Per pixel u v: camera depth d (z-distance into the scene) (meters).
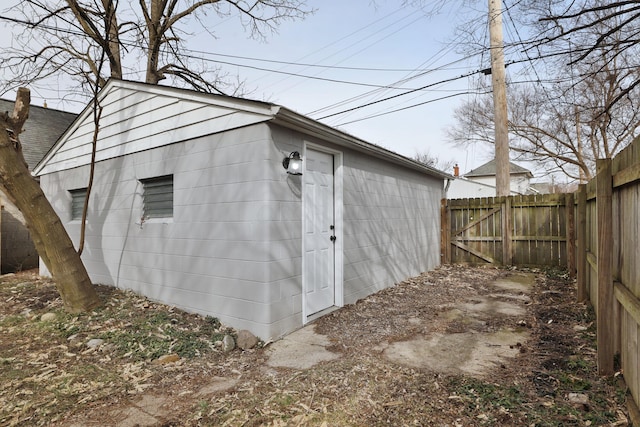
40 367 3.15
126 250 5.46
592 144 12.91
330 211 5.10
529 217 8.15
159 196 5.09
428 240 8.45
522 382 2.77
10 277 7.53
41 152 9.66
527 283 6.69
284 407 2.49
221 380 2.97
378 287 6.16
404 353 3.46
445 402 2.50
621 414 2.24
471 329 4.16
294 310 4.19
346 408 2.46
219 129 4.22
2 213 8.72
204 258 4.37
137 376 3.02
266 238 3.81
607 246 2.77
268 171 3.84
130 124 5.35
